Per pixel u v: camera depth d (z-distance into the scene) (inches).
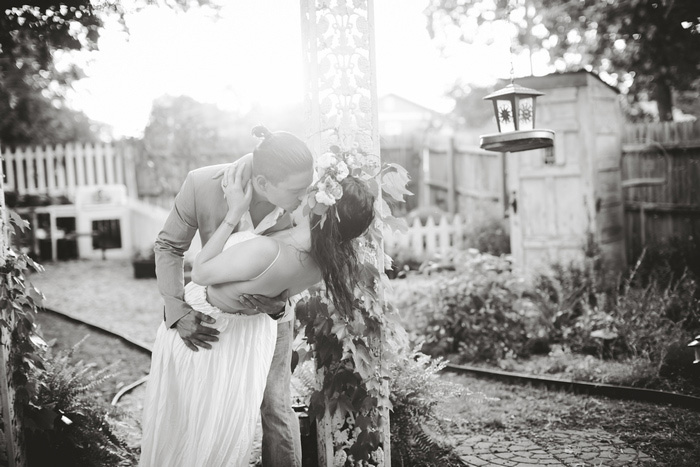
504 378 233.9
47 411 151.8
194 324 130.7
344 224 126.1
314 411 147.4
